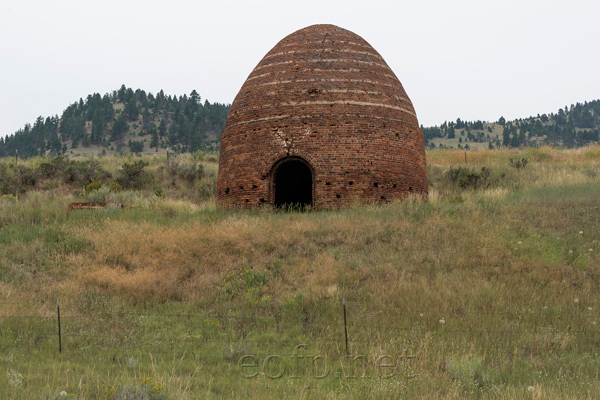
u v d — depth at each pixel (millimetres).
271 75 27562
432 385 9945
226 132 28344
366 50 28547
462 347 11961
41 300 15344
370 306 14578
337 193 25484
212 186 41750
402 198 26594
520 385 10031
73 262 18453
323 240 19891
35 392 9008
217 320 13922
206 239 20062
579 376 10484
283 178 30125
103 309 14555
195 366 10930
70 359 11344
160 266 18031
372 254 18500
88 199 30219
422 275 16594
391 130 26844
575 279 16344
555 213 22781
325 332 13008
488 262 17469
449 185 37344
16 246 19859
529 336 12562
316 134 25875
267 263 18250
